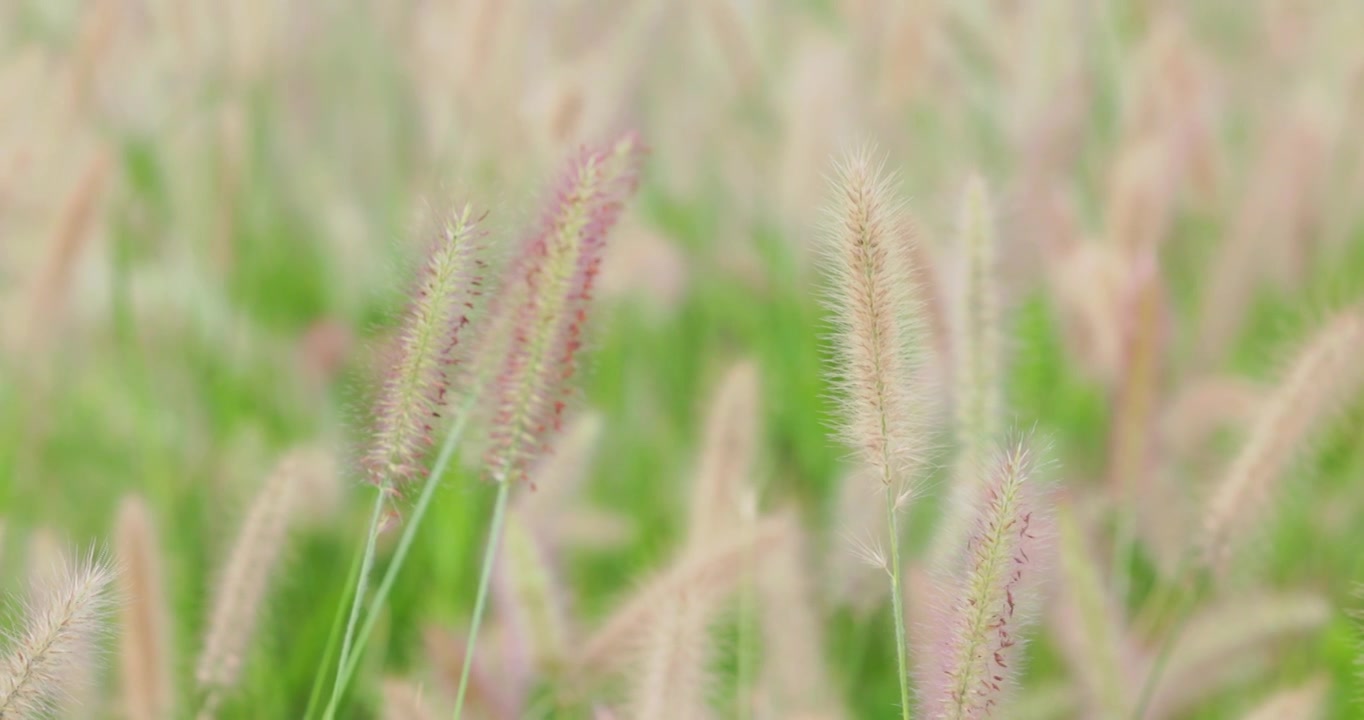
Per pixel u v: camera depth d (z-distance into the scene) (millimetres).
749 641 1368
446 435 1299
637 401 1812
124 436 1760
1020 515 1191
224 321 1929
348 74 2516
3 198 1828
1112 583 1478
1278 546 1526
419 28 2385
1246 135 2561
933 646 1219
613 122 2086
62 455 1732
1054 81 2215
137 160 2148
